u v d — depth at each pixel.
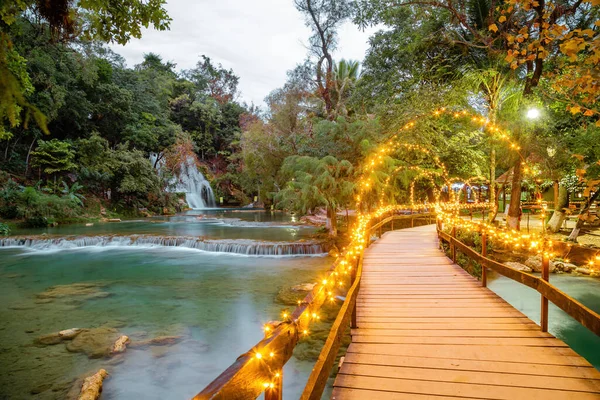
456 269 8.64
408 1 16.11
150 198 34.19
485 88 16.67
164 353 6.26
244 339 6.84
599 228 16.47
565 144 13.08
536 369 3.61
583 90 3.88
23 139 28.91
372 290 6.80
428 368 3.67
